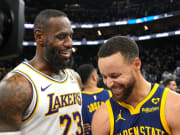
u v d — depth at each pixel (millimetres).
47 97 996
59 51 1041
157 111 749
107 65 707
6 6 457
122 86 727
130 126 771
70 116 1100
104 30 15516
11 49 472
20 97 876
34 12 16234
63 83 1134
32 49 15273
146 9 15562
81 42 15711
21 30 491
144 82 804
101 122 832
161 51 15156
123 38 745
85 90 2162
